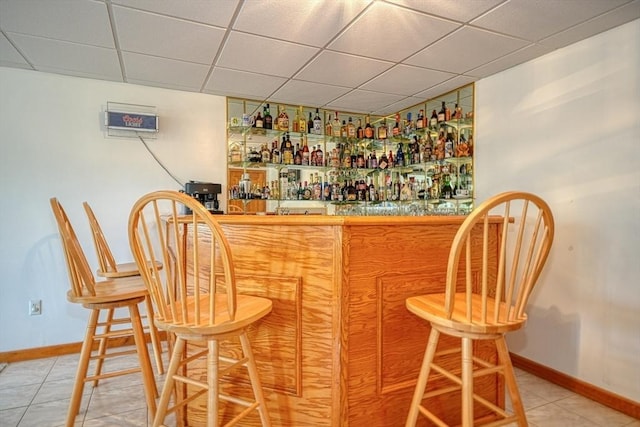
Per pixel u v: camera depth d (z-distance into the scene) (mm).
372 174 4203
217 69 2709
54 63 2592
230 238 1676
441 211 3369
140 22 2035
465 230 1264
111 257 2473
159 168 3127
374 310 1562
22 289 2719
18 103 2693
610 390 2086
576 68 2271
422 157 3623
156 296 1335
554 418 1957
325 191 3889
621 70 2051
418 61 2570
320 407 1518
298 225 1529
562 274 2338
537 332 2482
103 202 2945
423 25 2068
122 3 1850
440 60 2551
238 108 3445
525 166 2578
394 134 3959
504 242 1309
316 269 1525
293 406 1562
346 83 3018
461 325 1296
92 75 2824
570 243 2299
